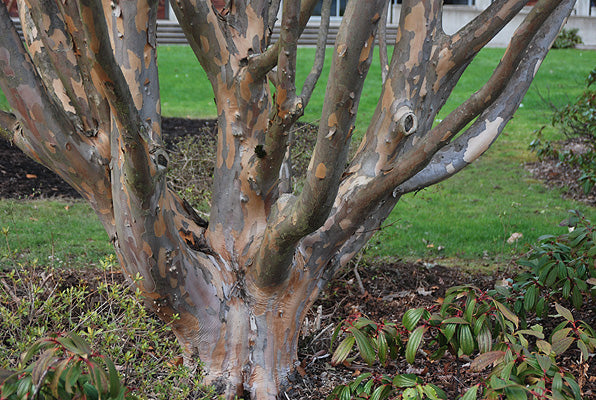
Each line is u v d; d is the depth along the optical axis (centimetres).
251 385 329
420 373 362
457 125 243
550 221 657
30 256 512
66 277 457
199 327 315
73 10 237
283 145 286
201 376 305
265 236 284
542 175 843
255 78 296
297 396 338
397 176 272
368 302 456
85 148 276
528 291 359
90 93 264
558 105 1206
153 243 273
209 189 565
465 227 643
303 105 257
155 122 274
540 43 316
